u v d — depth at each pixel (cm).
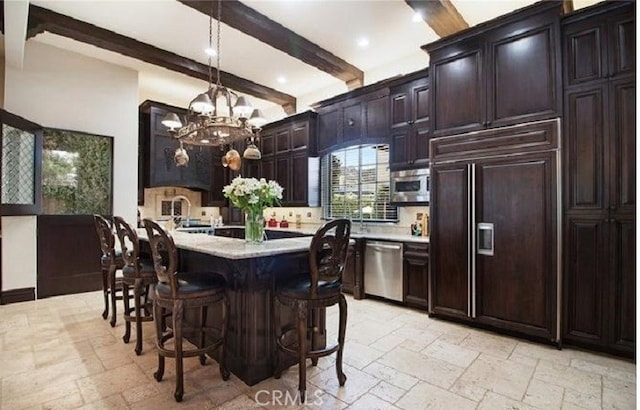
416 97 416
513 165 298
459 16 351
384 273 409
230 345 241
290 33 394
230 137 341
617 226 260
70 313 366
